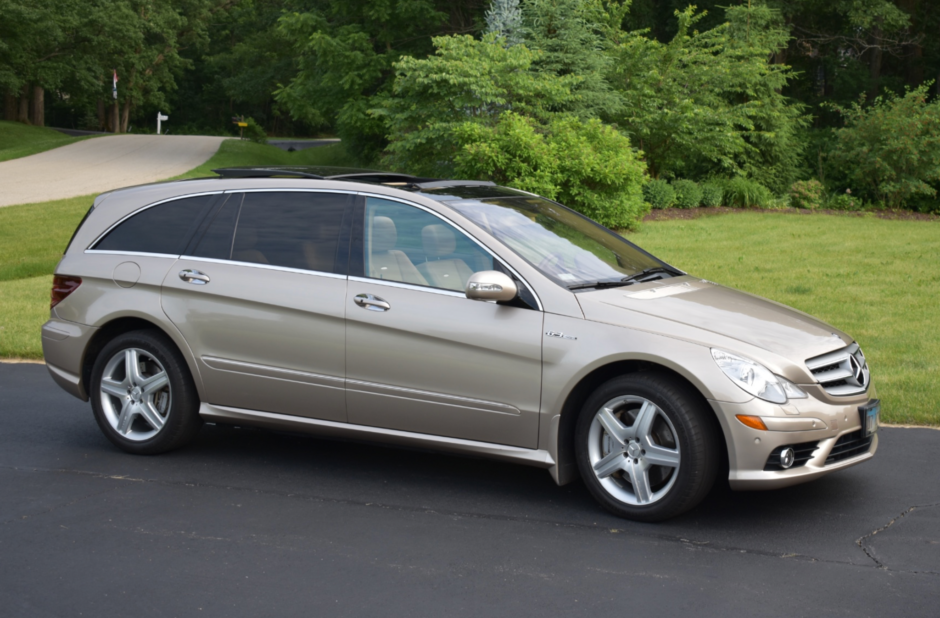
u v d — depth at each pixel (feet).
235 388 17.33
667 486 14.11
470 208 16.60
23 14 169.07
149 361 18.49
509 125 59.06
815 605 11.41
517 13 76.18
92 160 110.52
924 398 21.63
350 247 16.62
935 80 118.83
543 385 14.73
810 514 14.83
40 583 12.22
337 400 16.43
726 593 11.80
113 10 197.77
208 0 266.77
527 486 16.51
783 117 84.94
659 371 14.38
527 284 15.17
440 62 64.49
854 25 112.88
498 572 12.55
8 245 56.34
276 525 14.46
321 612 11.32
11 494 16.06
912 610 11.25
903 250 51.26
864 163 81.92
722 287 17.46
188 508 15.30
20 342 30.07
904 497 15.62
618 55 79.56
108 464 17.97
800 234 59.26
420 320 15.52
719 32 88.12
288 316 16.65
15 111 217.77
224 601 11.64
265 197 17.81
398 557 13.10
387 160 69.87
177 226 18.39
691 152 79.56
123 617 11.21
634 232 59.41
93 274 18.71
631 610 11.31
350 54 100.94
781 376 13.74
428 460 18.33
